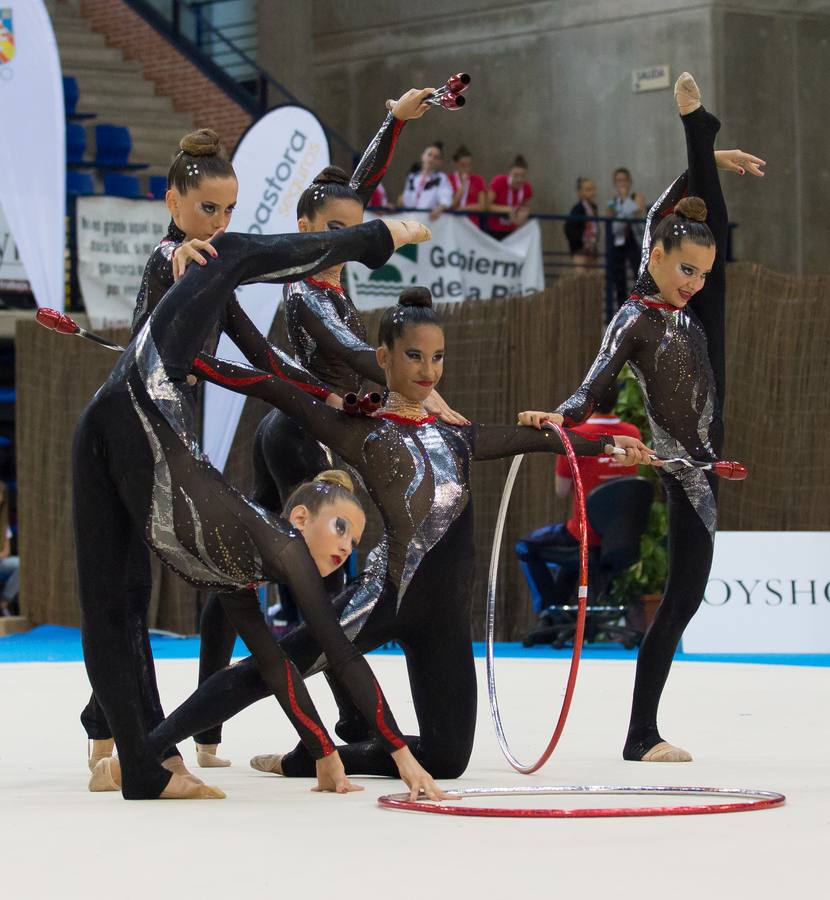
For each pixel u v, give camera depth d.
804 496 37.28
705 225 16.23
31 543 46.62
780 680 25.05
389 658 30.70
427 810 11.87
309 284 16.17
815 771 14.65
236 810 12.17
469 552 13.85
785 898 8.57
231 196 14.37
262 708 21.56
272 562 12.46
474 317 40.47
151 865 9.77
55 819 11.80
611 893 8.72
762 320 37.47
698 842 10.41
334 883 9.10
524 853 10.03
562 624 36.38
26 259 37.78
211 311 12.73
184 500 12.38
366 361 15.28
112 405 12.61
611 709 21.02
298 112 37.09
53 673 27.62
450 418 14.18
